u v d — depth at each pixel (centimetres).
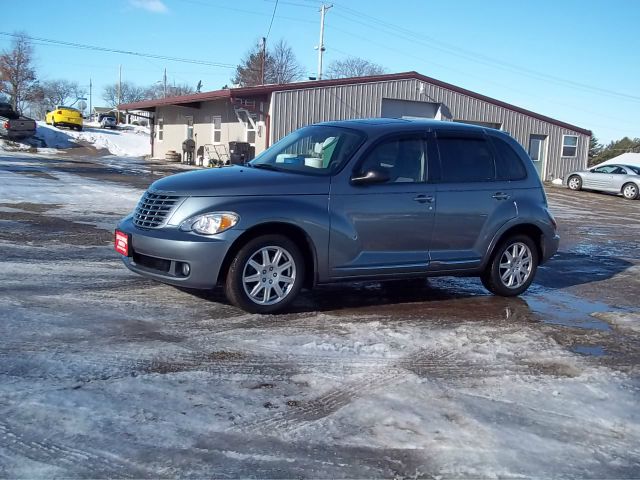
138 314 555
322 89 2467
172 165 2892
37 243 855
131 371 425
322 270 590
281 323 557
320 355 482
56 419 349
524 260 723
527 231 726
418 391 424
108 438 335
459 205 655
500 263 705
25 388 384
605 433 382
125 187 1686
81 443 328
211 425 358
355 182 599
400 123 659
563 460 345
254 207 552
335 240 587
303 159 635
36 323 509
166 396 390
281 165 640
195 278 538
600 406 422
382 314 615
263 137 2444
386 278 629
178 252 536
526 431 376
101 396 382
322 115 2480
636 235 1424
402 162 636
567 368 493
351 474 318
